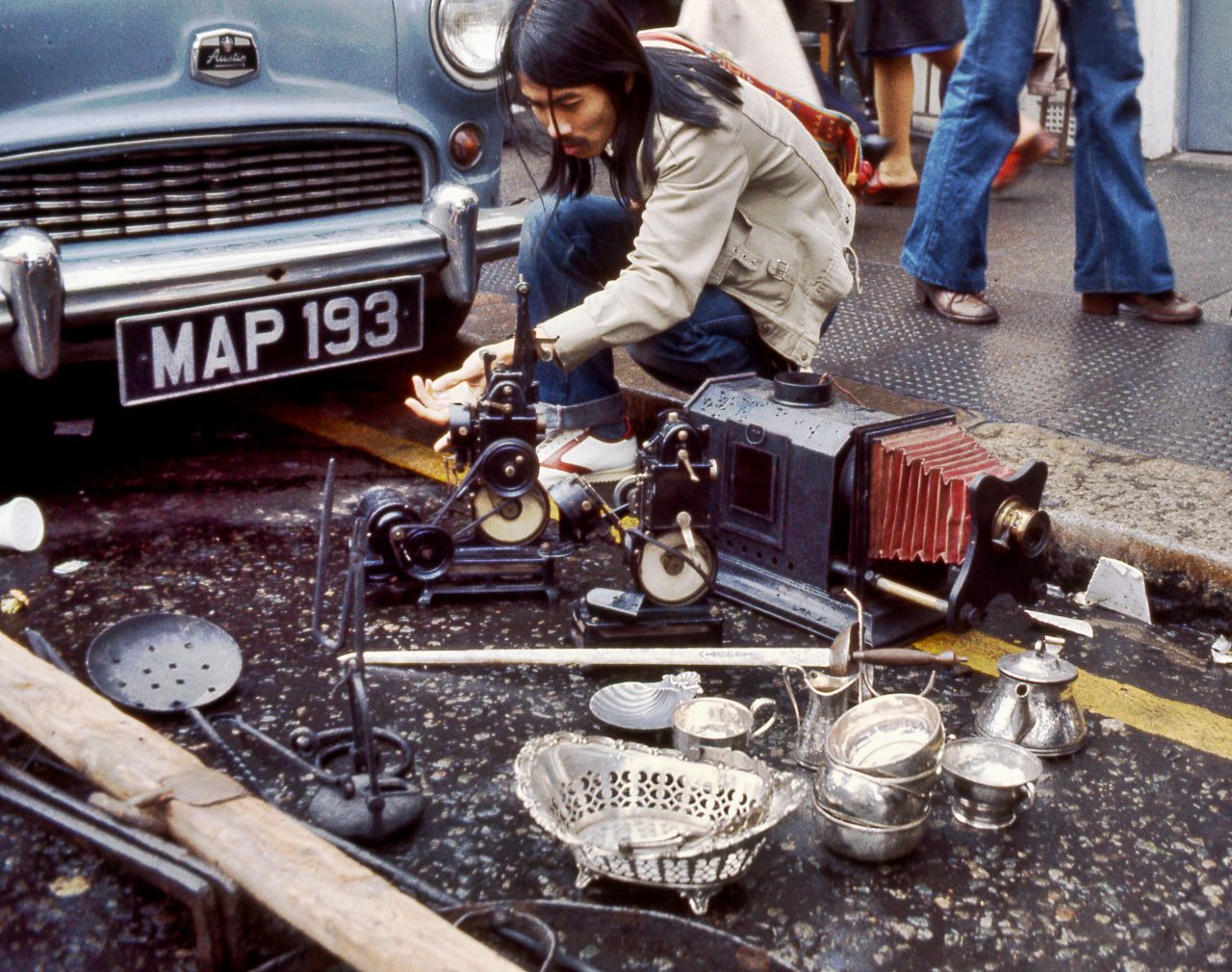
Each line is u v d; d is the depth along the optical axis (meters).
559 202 3.07
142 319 3.13
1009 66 4.29
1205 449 3.38
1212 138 7.08
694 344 3.14
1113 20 4.23
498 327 4.54
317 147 3.51
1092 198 4.40
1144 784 2.29
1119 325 4.43
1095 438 3.47
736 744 2.22
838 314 4.62
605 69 2.67
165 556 3.11
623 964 1.82
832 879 2.04
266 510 3.38
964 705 2.53
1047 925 1.94
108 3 3.12
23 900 2.00
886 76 6.12
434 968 1.59
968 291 4.50
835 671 2.25
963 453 2.66
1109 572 2.90
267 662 2.65
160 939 1.92
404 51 3.60
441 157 3.74
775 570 2.83
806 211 3.09
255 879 1.78
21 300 2.98
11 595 2.88
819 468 2.67
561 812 2.05
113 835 1.94
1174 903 1.99
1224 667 2.69
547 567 2.89
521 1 2.75
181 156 3.30
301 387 4.29
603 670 2.62
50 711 2.15
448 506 2.83
